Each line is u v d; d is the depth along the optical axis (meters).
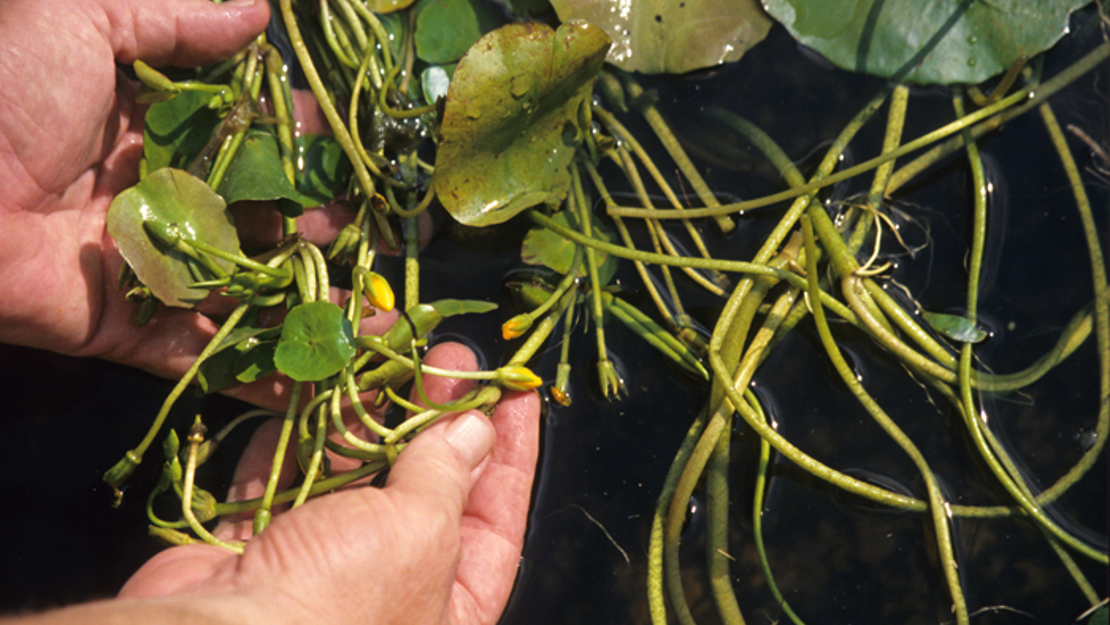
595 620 0.62
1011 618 0.61
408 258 0.63
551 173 0.62
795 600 0.62
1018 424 0.62
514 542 0.61
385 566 0.55
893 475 0.62
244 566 0.54
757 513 0.61
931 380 0.62
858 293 0.62
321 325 0.58
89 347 0.62
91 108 0.60
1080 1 0.63
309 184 0.63
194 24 0.61
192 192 0.59
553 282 0.63
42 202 0.60
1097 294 0.63
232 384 0.61
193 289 0.59
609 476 0.62
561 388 0.62
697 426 0.62
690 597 0.62
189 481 0.59
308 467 0.60
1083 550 0.61
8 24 0.58
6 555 0.62
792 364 0.63
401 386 0.63
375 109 0.63
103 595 0.62
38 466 0.62
